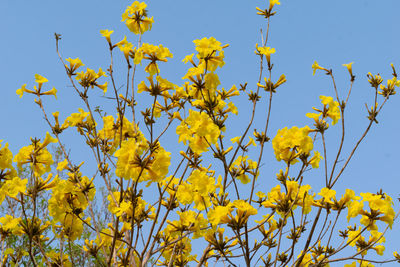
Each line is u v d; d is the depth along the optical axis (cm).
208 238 359
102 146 477
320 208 380
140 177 324
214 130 368
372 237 423
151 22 454
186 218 405
